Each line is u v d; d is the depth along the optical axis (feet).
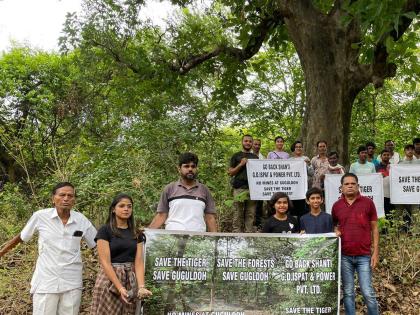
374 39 23.75
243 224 30.30
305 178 29.94
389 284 23.72
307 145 37.14
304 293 18.53
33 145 41.42
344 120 37.35
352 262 19.13
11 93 55.77
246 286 18.34
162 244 18.03
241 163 29.66
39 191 31.78
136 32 46.03
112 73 47.85
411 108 61.62
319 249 18.79
